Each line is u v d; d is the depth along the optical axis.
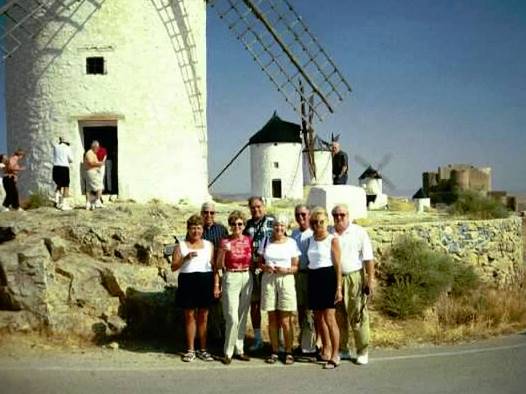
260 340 9.60
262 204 9.61
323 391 7.41
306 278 9.33
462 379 7.97
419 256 14.08
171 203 17.02
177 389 7.46
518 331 11.43
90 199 14.77
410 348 9.91
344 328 9.22
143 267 11.84
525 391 7.45
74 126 16.52
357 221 15.30
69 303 10.62
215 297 9.10
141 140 16.75
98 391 7.31
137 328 10.40
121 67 16.58
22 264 10.56
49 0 16.55
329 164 35.44
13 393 7.16
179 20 17.36
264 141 35.56
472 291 14.45
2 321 10.04
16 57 16.98
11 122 17.23
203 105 18.27
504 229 17.69
